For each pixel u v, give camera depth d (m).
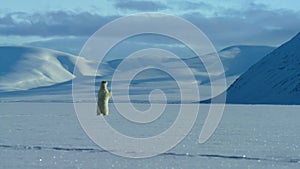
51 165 16.80
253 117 44.38
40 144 22.33
